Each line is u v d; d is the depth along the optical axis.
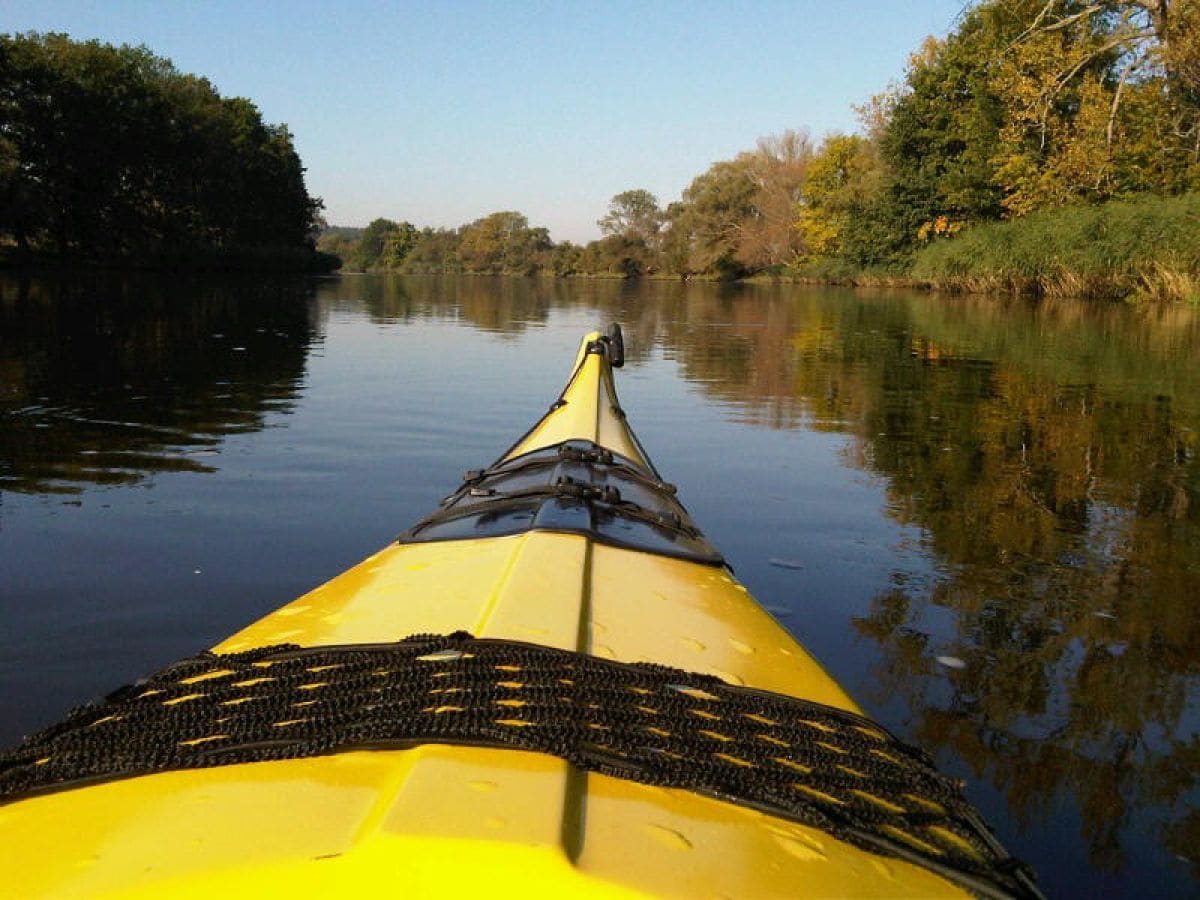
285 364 10.81
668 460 6.32
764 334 16.56
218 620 3.48
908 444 6.86
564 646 1.60
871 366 11.57
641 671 1.53
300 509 4.91
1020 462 6.30
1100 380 10.23
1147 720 2.86
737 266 63.69
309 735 1.26
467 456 6.23
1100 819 2.35
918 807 1.37
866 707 2.93
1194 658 3.30
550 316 21.73
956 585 3.99
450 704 1.32
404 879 0.92
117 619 3.46
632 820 1.08
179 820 1.08
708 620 2.06
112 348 11.67
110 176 38.47
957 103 34.84
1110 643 3.43
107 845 1.05
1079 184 27.20
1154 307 21.67
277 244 57.81
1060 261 24.77
